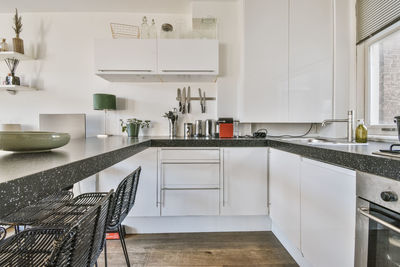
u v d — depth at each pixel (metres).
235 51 2.30
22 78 2.38
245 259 1.56
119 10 2.39
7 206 0.36
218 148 1.89
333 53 2.04
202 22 2.35
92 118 2.44
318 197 1.16
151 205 1.87
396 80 1.55
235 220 2.01
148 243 1.78
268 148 1.91
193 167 1.88
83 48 2.42
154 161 1.87
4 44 2.19
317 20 2.05
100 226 0.76
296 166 1.41
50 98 2.41
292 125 2.43
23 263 0.72
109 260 1.54
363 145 1.29
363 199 0.86
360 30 1.88
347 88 2.02
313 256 1.21
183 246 1.74
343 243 0.96
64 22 2.41
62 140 0.82
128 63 2.06
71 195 1.39
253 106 2.09
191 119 2.47
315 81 2.06
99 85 2.44
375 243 0.81
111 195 0.83
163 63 2.07
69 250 0.53
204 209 1.89
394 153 0.85
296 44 2.07
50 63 2.40
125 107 2.46
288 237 1.53
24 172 0.43
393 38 1.58
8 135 0.69
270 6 2.07
